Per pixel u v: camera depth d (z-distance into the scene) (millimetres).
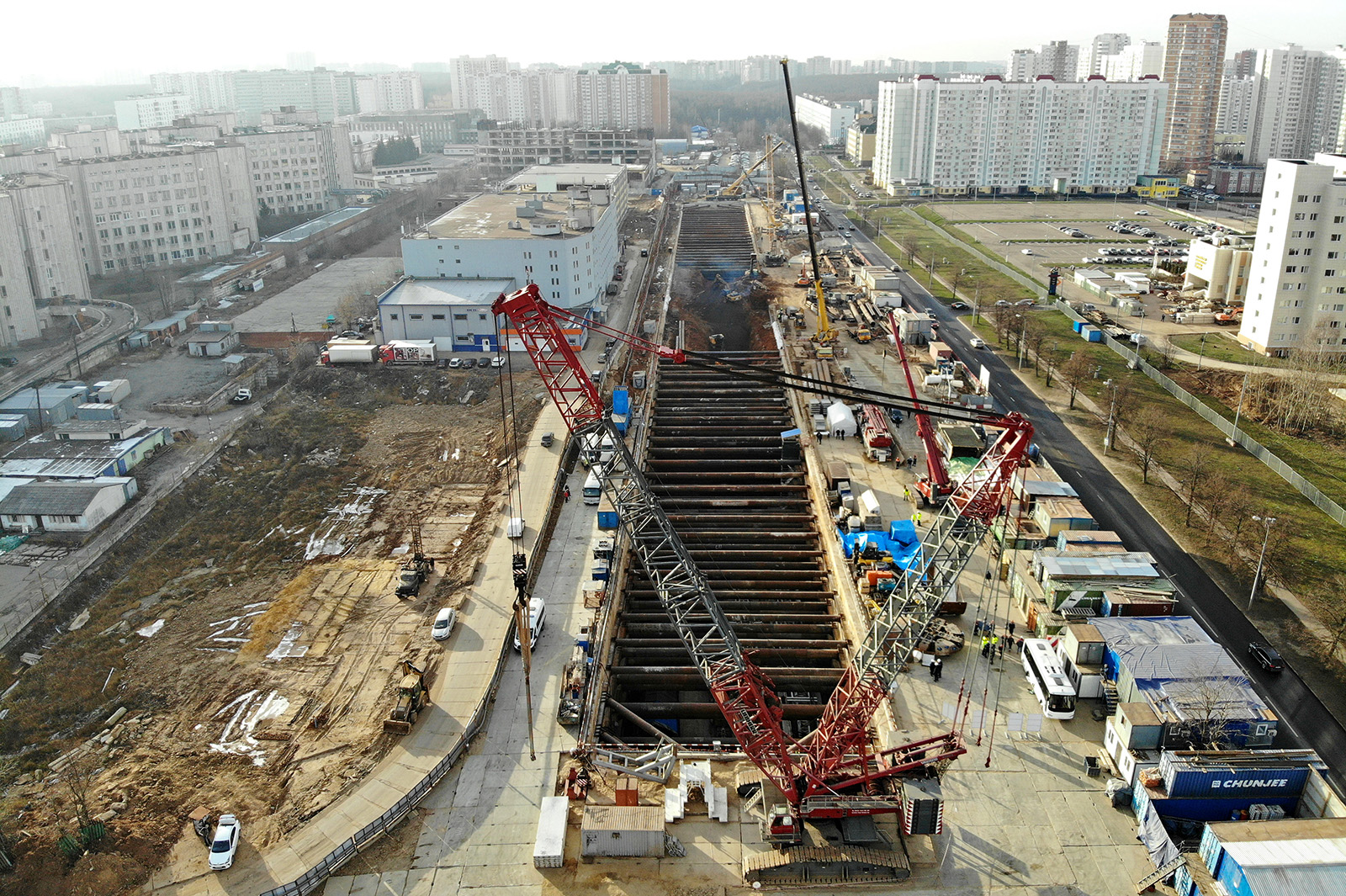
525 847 71375
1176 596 93125
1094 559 97625
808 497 133875
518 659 93500
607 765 77312
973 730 81750
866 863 68125
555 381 77688
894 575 101688
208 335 193375
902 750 73875
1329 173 162375
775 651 99938
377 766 80188
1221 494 119312
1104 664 84938
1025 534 106562
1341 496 120500
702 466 144750
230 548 121062
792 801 71625
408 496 131250
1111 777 76250
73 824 75000
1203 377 164000
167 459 143125
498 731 83688
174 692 91938
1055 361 176750
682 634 77188
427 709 86812
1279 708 83812
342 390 168500
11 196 196125
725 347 197375
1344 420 142750
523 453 139875
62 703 90750
